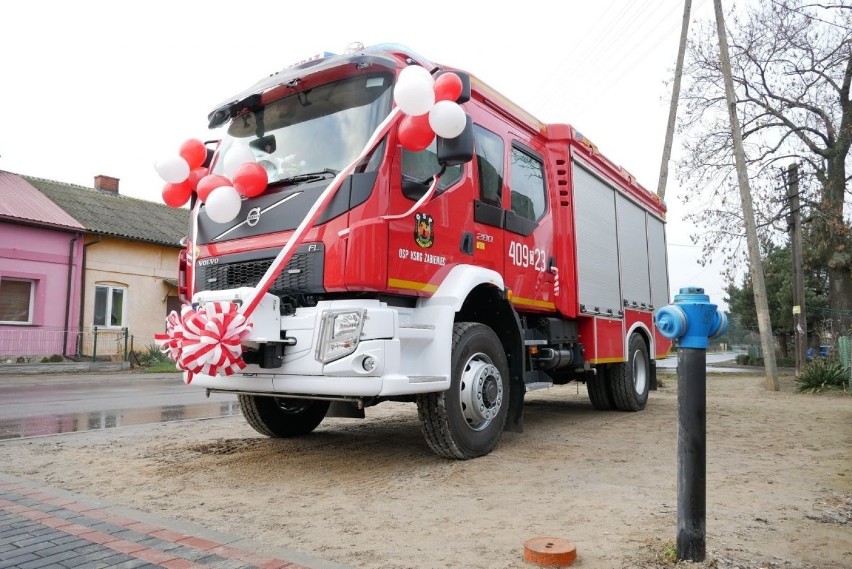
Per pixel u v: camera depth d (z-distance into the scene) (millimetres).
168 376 19062
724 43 15523
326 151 5074
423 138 4711
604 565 2996
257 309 4551
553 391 13594
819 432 7180
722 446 6266
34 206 20672
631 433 7109
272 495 4441
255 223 5078
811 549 3209
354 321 4438
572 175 7559
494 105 6352
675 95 17203
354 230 4535
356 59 5059
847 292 20562
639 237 10078
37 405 10773
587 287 7734
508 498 4250
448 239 5332
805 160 19922
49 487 4578
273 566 2996
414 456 5738
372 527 3672
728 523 3631
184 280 5918
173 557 3100
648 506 4004
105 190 26312
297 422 6809
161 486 4711
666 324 3051
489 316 6090
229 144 5824
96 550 3191
